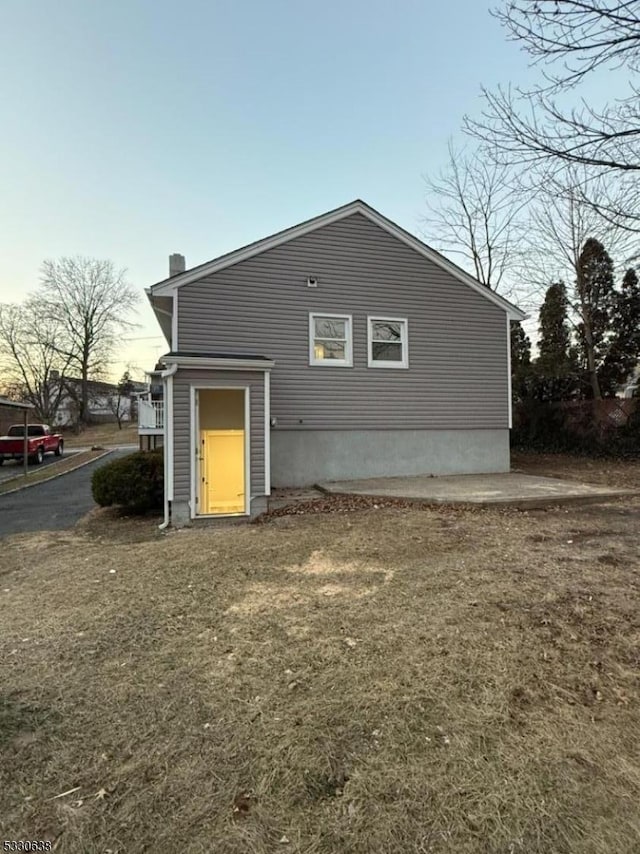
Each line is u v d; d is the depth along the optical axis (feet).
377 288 35.70
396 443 36.06
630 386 55.36
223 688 8.21
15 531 23.48
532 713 7.41
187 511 22.91
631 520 21.09
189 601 12.32
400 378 36.24
